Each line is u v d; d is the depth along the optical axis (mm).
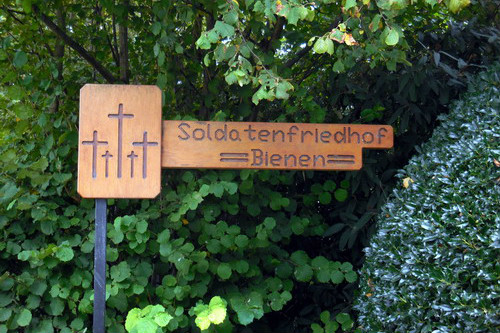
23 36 3180
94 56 3541
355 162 2533
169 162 2434
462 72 2969
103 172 2363
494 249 1915
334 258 3521
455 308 1940
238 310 2824
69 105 3211
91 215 3027
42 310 2965
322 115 3152
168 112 3416
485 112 2340
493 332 1861
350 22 2531
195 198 2840
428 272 2088
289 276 3428
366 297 2584
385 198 3188
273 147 2496
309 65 3635
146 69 3535
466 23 3143
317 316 3434
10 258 2980
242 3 2762
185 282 2924
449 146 2402
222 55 2398
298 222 3225
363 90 3297
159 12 2871
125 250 3018
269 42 3262
